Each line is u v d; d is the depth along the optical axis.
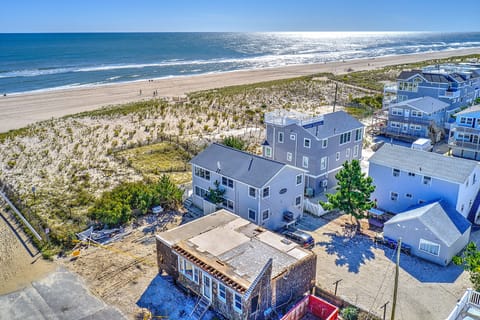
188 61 180.50
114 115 70.19
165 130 61.56
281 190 32.69
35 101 84.44
